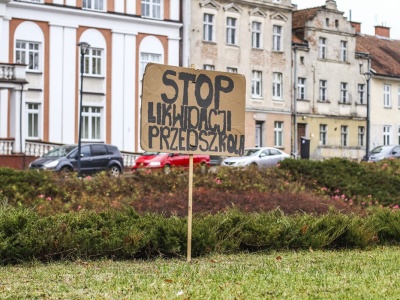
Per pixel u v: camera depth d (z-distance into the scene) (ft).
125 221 47.26
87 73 168.35
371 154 190.60
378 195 80.79
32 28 159.53
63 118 164.04
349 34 227.61
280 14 206.80
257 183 75.25
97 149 137.39
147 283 34.50
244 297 30.71
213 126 45.73
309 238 51.34
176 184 71.00
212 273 38.19
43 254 43.21
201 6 187.32
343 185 80.89
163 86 44.16
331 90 221.87
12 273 38.99
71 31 165.27
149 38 178.19
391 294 31.65
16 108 143.95
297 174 82.38
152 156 143.74
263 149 158.71
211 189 70.59
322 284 34.12
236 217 50.37
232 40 196.03
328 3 221.87
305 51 214.28
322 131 219.41
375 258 45.55
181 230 46.14
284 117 208.03
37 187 65.87
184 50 184.34
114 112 172.24
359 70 230.68
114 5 172.14
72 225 45.34
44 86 161.38
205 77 45.57
